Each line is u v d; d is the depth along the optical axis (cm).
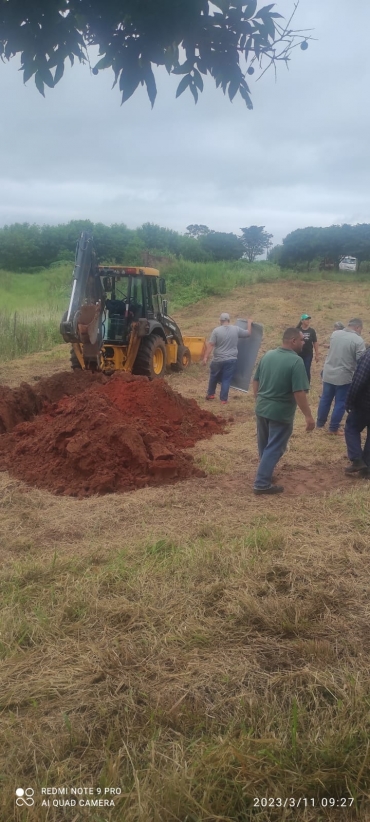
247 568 440
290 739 269
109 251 3906
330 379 884
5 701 303
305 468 740
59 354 1706
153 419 854
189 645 351
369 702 287
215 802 238
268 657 338
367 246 3572
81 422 725
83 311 1021
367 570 441
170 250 4372
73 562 467
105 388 920
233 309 2600
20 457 740
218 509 599
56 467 695
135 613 383
